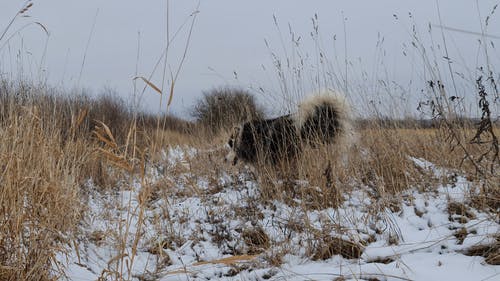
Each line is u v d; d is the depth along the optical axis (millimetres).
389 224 2941
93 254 2895
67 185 2895
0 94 3562
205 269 2707
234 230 3424
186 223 3617
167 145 5289
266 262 2744
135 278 2605
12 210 2193
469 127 3994
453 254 2445
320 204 3658
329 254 2764
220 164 5695
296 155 4316
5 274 2070
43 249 2205
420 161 4523
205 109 8000
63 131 4488
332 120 4402
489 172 3295
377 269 2357
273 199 4016
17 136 2582
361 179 4031
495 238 2391
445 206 3242
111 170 5215
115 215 3809
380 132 4672
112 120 7641
